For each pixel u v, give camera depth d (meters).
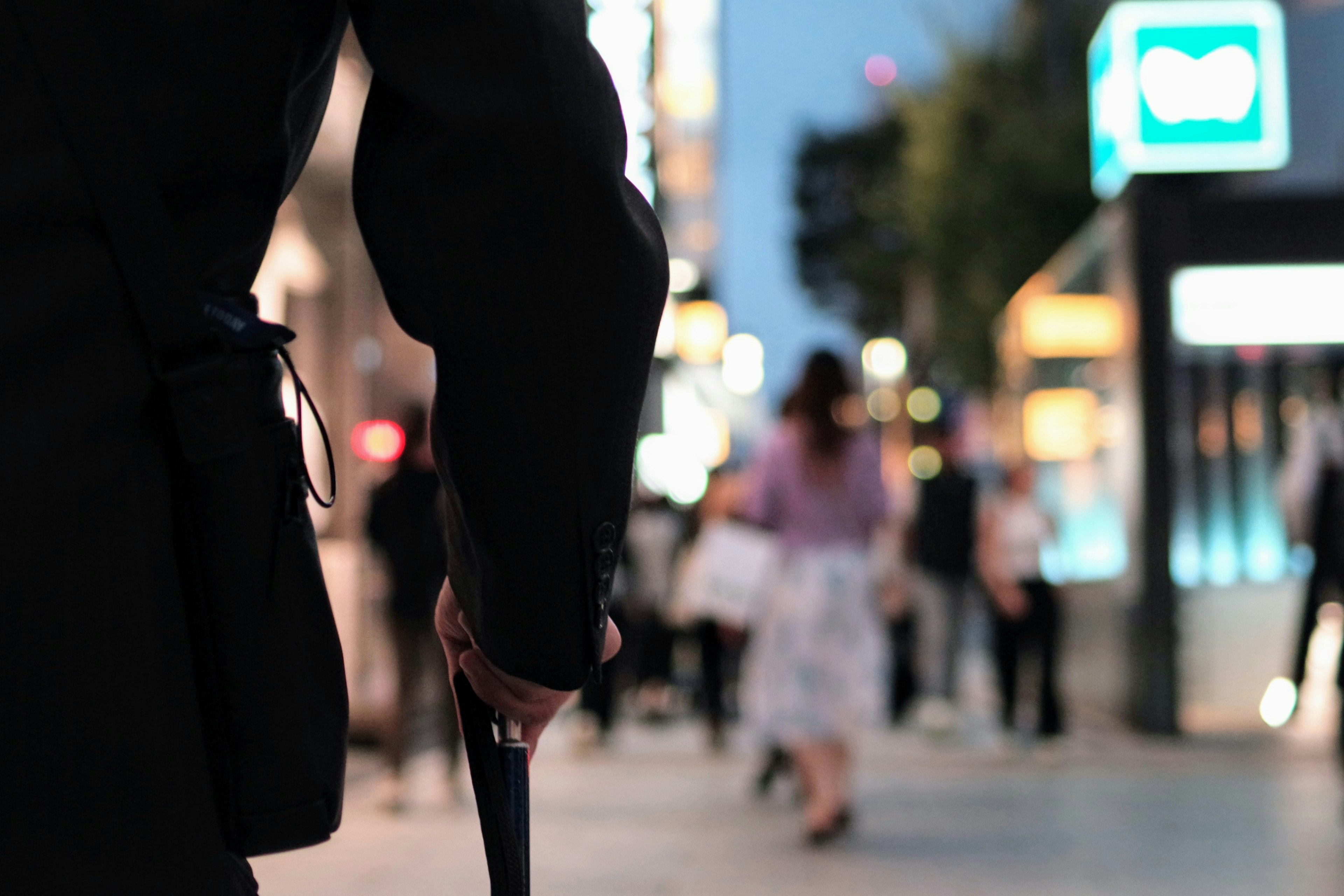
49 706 1.06
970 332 32.16
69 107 1.11
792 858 7.43
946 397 38.47
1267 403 12.03
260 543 1.18
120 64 1.12
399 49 1.16
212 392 1.15
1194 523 12.04
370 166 1.20
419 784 10.27
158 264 1.13
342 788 1.25
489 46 1.13
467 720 1.38
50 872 1.05
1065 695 15.30
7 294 1.08
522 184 1.13
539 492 1.18
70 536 1.07
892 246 45.06
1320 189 20.69
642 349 1.21
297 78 1.22
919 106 33.72
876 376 45.69
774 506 8.17
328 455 1.28
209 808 1.12
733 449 43.59
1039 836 7.95
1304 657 8.62
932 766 10.97
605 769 11.24
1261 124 12.20
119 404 1.11
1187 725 12.09
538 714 1.38
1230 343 11.98
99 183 1.11
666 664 15.52
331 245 11.10
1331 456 9.75
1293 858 7.21
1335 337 11.95
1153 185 12.50
